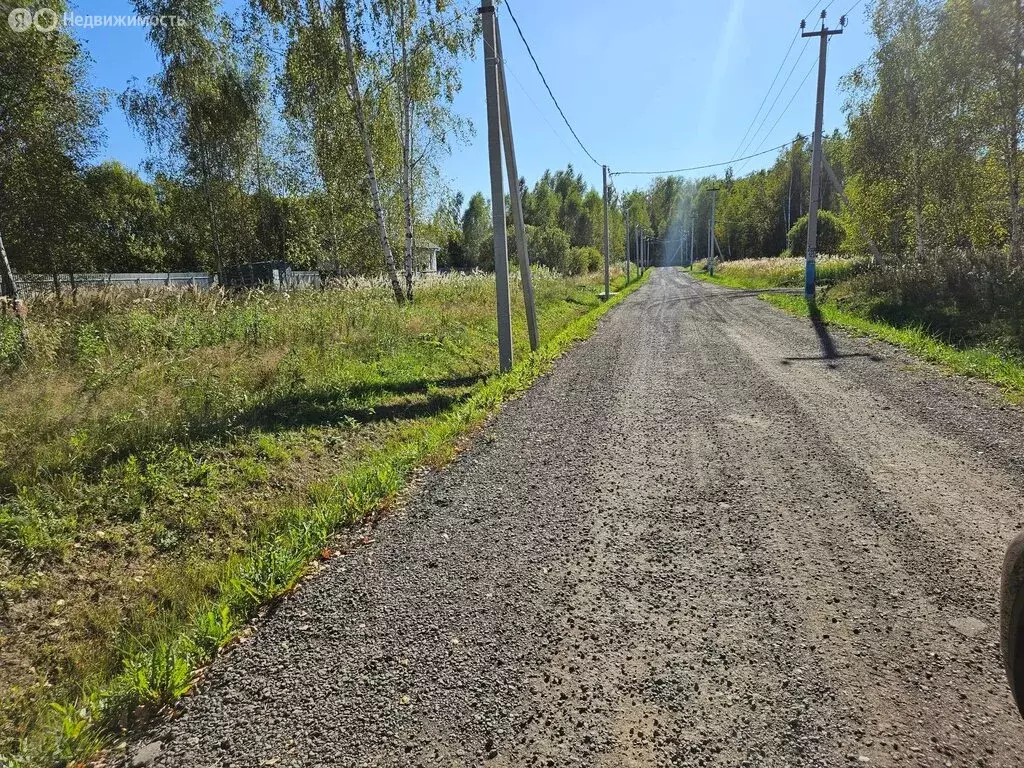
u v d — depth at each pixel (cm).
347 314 1111
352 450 561
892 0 1524
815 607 263
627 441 524
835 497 380
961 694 206
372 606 280
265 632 262
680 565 306
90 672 271
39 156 1493
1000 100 1225
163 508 418
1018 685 146
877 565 296
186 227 2595
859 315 1271
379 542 350
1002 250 1366
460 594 288
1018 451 446
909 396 626
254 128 2364
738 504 378
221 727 205
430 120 1730
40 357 745
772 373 791
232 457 504
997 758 178
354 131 1667
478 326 1273
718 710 203
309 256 2647
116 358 745
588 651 239
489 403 682
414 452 507
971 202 1495
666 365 895
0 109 1283
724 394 686
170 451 491
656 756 184
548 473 455
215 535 402
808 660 228
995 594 267
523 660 235
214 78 2134
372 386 748
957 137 1382
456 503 403
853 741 187
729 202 8181
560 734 195
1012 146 1224
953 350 838
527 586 293
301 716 208
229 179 2361
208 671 237
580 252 5528
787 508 368
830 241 4359
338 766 185
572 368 915
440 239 2722
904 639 238
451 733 197
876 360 836
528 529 358
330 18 1402
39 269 1786
